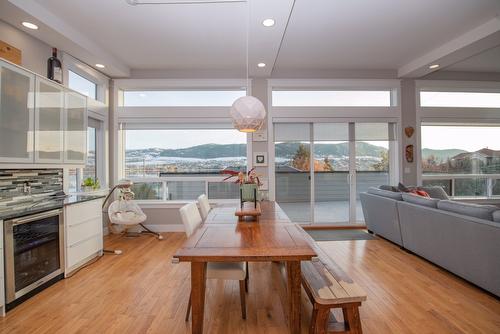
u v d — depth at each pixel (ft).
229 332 6.05
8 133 7.60
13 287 6.93
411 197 11.05
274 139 15.96
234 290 8.09
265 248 5.09
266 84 15.61
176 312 6.86
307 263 6.42
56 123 9.39
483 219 7.66
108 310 6.95
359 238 13.70
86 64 13.03
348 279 5.59
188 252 4.89
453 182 17.16
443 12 9.73
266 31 10.20
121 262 10.35
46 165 8.96
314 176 16.25
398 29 10.98
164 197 15.83
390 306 7.05
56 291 7.96
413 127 16.20
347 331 5.20
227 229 6.49
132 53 13.02
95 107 13.69
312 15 9.85
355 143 16.25
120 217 12.97
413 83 16.12
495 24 10.21
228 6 9.03
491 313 6.69
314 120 15.85
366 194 14.46
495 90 16.69
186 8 9.17
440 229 9.09
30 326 6.25
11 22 9.04
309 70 15.64
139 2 8.76
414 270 9.43
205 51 12.78
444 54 12.49
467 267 8.05
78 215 9.53
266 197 13.25
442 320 6.41
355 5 9.22
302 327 6.19
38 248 7.88
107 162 14.79
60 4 8.90
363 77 15.83
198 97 15.90
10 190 8.82
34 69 10.16
